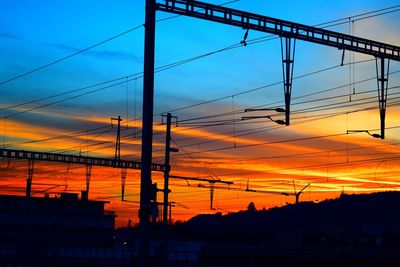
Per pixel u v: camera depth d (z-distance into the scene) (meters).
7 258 85.94
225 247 54.28
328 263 45.75
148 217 26.20
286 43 26.91
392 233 64.94
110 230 112.62
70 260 73.94
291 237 68.00
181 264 56.03
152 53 26.22
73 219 108.62
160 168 46.06
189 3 25.73
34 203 105.31
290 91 26.44
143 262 25.91
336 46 27.56
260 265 50.94
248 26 26.19
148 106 26.17
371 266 43.03
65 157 50.44
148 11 26.16
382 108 28.52
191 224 124.44
